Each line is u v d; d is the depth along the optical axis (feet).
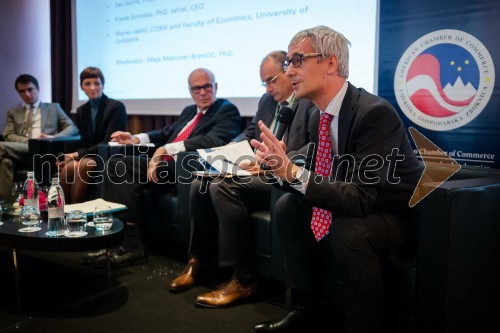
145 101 12.05
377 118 4.68
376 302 4.59
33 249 5.76
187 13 10.93
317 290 5.52
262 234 6.29
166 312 6.06
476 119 6.79
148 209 8.36
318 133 5.49
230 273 7.47
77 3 13.39
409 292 4.66
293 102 7.16
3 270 7.66
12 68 15.15
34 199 7.00
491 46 6.55
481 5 6.59
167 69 11.53
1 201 7.71
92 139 10.94
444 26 6.97
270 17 9.41
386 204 5.02
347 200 4.51
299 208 5.30
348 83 5.09
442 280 4.33
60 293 6.68
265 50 9.57
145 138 9.66
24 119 13.04
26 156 11.43
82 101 13.64
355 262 4.53
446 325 4.37
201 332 5.50
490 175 5.32
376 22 7.76
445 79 7.04
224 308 6.19
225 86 10.32
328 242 5.38
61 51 14.20
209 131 8.78
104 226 6.26
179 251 8.73
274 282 7.14
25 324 5.70
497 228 4.66
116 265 7.83
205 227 6.92
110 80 12.91
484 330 4.70
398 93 7.58
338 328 5.58
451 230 4.29
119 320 5.82
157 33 11.62
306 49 4.91
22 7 15.24
